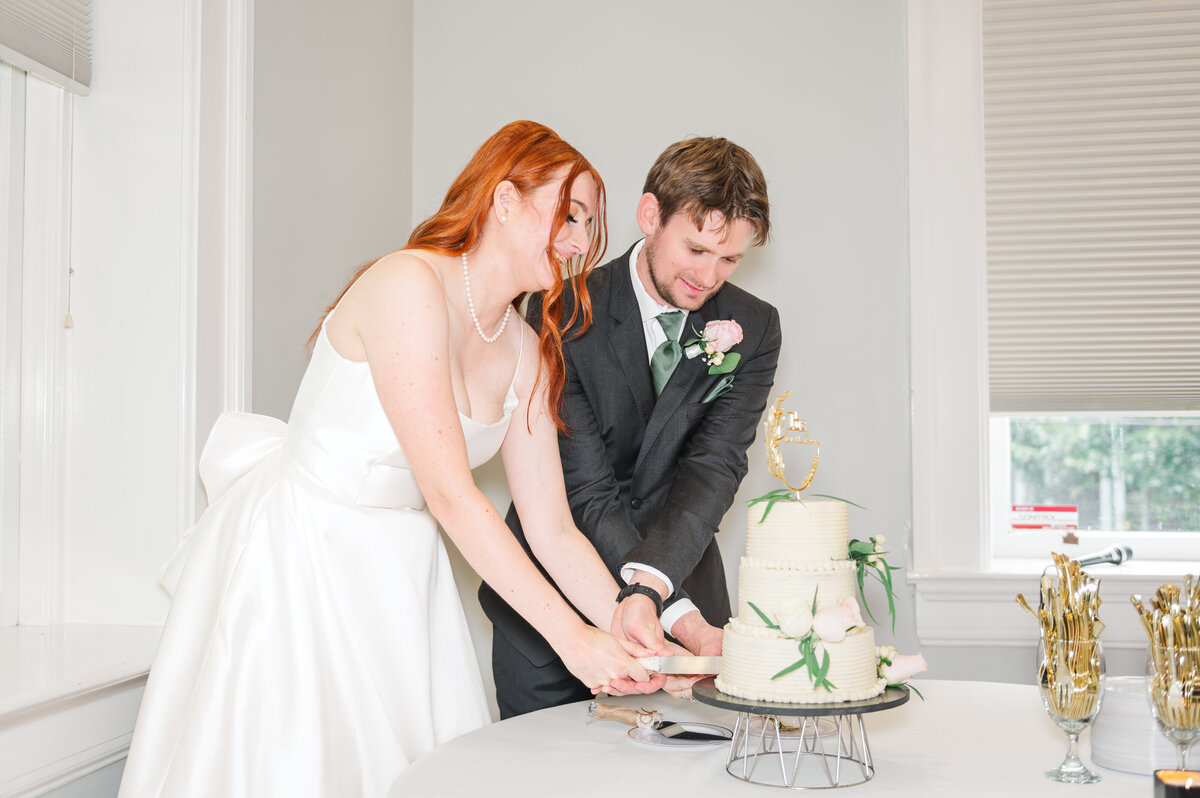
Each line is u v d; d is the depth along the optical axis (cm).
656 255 192
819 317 286
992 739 145
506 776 127
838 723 125
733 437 207
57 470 188
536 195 151
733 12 292
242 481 161
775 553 128
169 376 187
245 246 201
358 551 146
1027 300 294
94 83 190
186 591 155
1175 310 290
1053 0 286
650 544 180
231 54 198
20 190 186
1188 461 307
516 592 140
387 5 283
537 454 173
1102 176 289
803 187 288
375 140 275
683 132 292
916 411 280
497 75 300
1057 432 312
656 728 148
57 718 149
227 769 136
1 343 182
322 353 150
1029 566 288
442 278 147
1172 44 285
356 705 143
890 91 287
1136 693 131
